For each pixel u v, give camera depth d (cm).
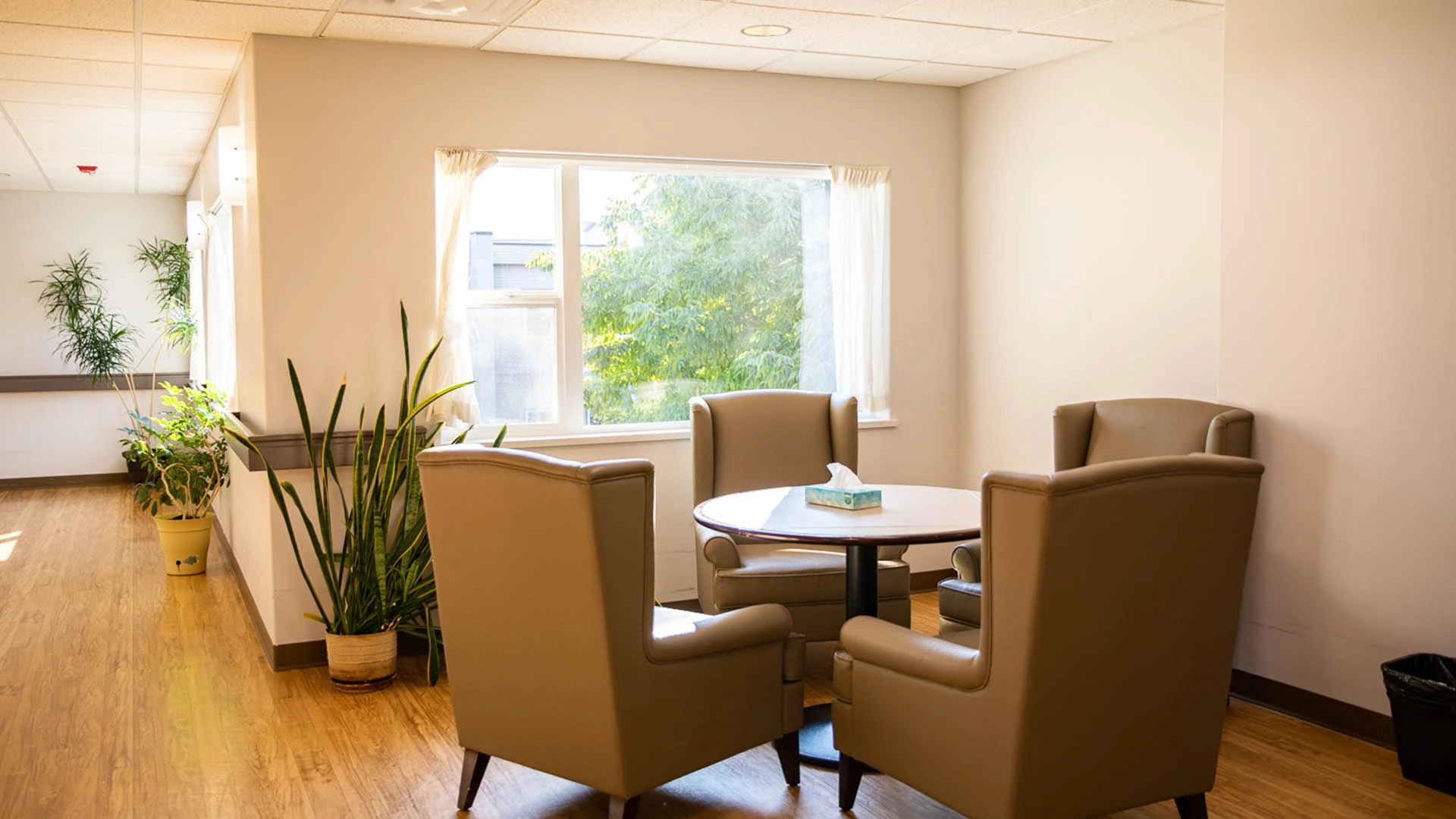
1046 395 518
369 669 413
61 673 439
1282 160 375
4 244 941
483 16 412
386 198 454
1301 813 306
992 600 251
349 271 450
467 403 464
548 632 278
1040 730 250
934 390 570
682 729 287
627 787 275
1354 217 354
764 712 309
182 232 990
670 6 405
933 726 271
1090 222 488
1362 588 358
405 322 430
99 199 965
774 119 524
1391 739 353
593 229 509
